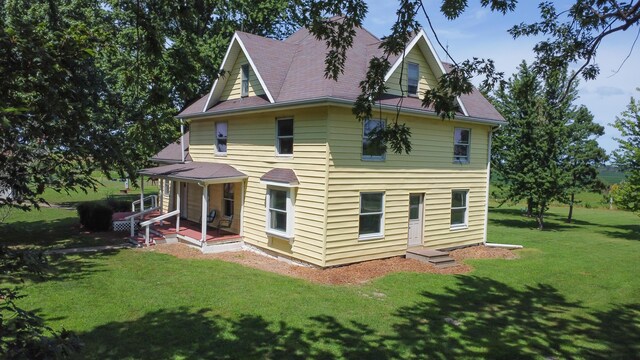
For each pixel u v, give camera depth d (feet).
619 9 22.68
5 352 10.98
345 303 34.91
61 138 14.51
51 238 62.64
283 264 48.80
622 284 44.04
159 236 61.11
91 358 23.79
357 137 46.68
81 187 16.03
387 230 50.29
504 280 44.52
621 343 28.53
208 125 65.16
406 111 48.70
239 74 57.98
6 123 10.19
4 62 12.18
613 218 112.88
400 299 36.83
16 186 12.95
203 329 28.32
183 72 22.44
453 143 57.82
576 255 59.06
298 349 25.75
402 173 51.39
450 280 43.60
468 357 25.64
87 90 19.01
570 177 78.64
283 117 50.11
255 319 30.50
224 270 44.75
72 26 15.17
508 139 83.87
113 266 45.57
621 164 78.33
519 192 84.02
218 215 64.03
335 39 25.20
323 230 44.68
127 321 29.53
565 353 26.73
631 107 77.10
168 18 22.00
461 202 60.44
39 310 31.24
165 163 79.56
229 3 84.12
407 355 25.58
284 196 50.03
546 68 28.48
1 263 11.98
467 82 23.57
